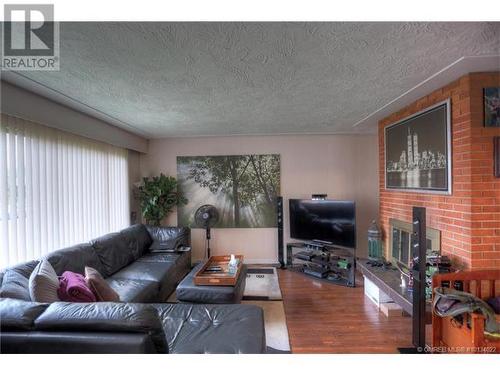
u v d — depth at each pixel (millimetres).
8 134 2191
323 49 1635
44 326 1180
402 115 3002
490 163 2041
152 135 4457
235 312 1914
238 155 4645
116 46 1565
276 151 4633
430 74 2053
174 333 1665
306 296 3166
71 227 2979
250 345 1534
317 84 2234
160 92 2373
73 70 1882
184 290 2490
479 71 2010
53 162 2693
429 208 2541
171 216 4742
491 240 2045
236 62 1800
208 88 2297
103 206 3641
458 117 2154
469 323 1717
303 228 4195
